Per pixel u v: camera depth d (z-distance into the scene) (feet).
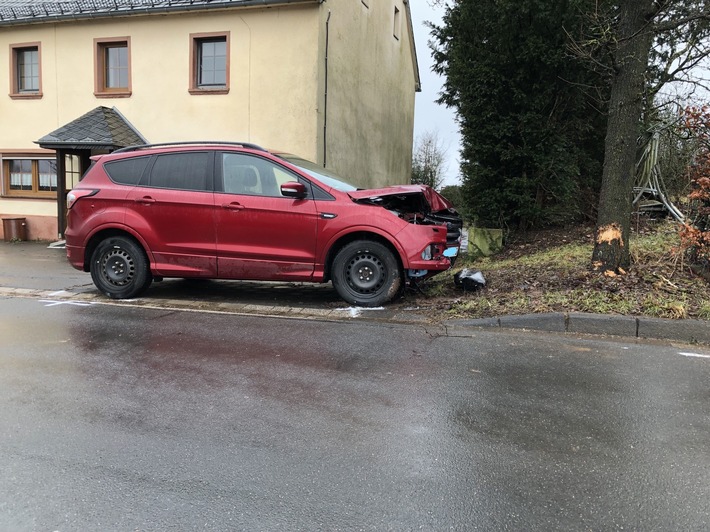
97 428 11.08
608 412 12.05
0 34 51.19
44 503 8.55
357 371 14.47
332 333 18.10
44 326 18.70
